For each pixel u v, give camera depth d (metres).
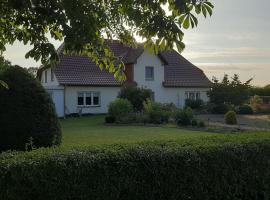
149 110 28.17
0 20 6.21
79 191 5.49
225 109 40.53
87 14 5.52
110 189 5.75
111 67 6.89
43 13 5.28
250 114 41.25
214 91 41.25
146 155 6.09
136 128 24.45
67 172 5.40
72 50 5.76
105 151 5.97
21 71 11.84
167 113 27.70
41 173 5.25
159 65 42.09
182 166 6.42
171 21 5.08
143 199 6.06
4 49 6.96
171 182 6.30
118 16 5.94
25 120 11.48
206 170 6.72
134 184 5.96
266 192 7.54
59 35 5.98
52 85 38.25
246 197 7.34
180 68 45.12
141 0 5.22
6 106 11.51
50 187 5.30
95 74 39.06
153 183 6.14
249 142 7.45
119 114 28.75
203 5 4.91
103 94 39.06
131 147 6.34
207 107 40.84
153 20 5.13
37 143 11.51
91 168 5.60
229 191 7.03
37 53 5.93
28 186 5.19
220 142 7.32
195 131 22.66
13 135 11.46
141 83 41.12
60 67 37.84
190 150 6.59
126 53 42.09
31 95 11.69
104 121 30.33
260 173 7.45
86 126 26.42
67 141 17.80
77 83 37.38
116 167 5.81
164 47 5.43
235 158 7.09
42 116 11.66
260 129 22.94
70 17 5.30
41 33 5.82
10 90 11.59
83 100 38.12
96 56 6.73
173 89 43.06
